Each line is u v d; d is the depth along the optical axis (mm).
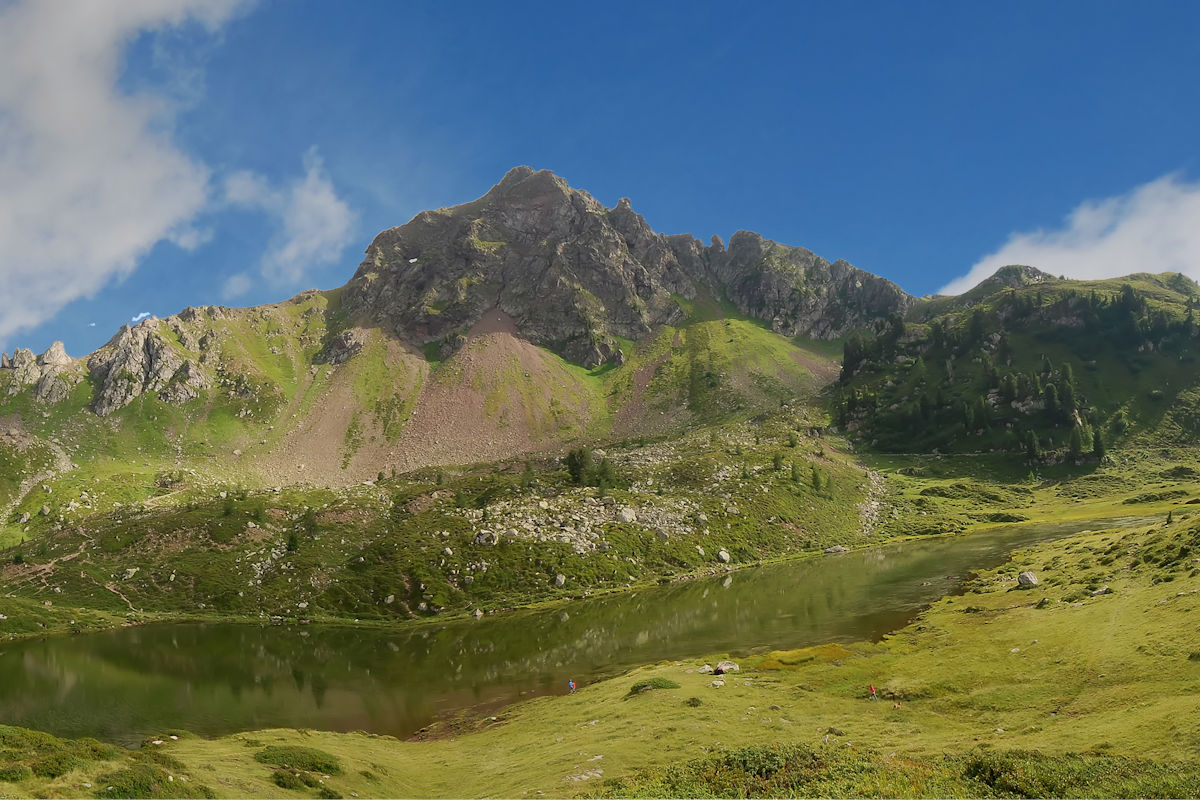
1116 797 20391
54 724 58312
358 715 60531
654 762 33375
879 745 33062
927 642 55219
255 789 29469
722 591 101500
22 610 115250
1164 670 34656
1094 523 123000
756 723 39594
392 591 117062
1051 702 35500
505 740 45594
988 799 21969
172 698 67812
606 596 108188
